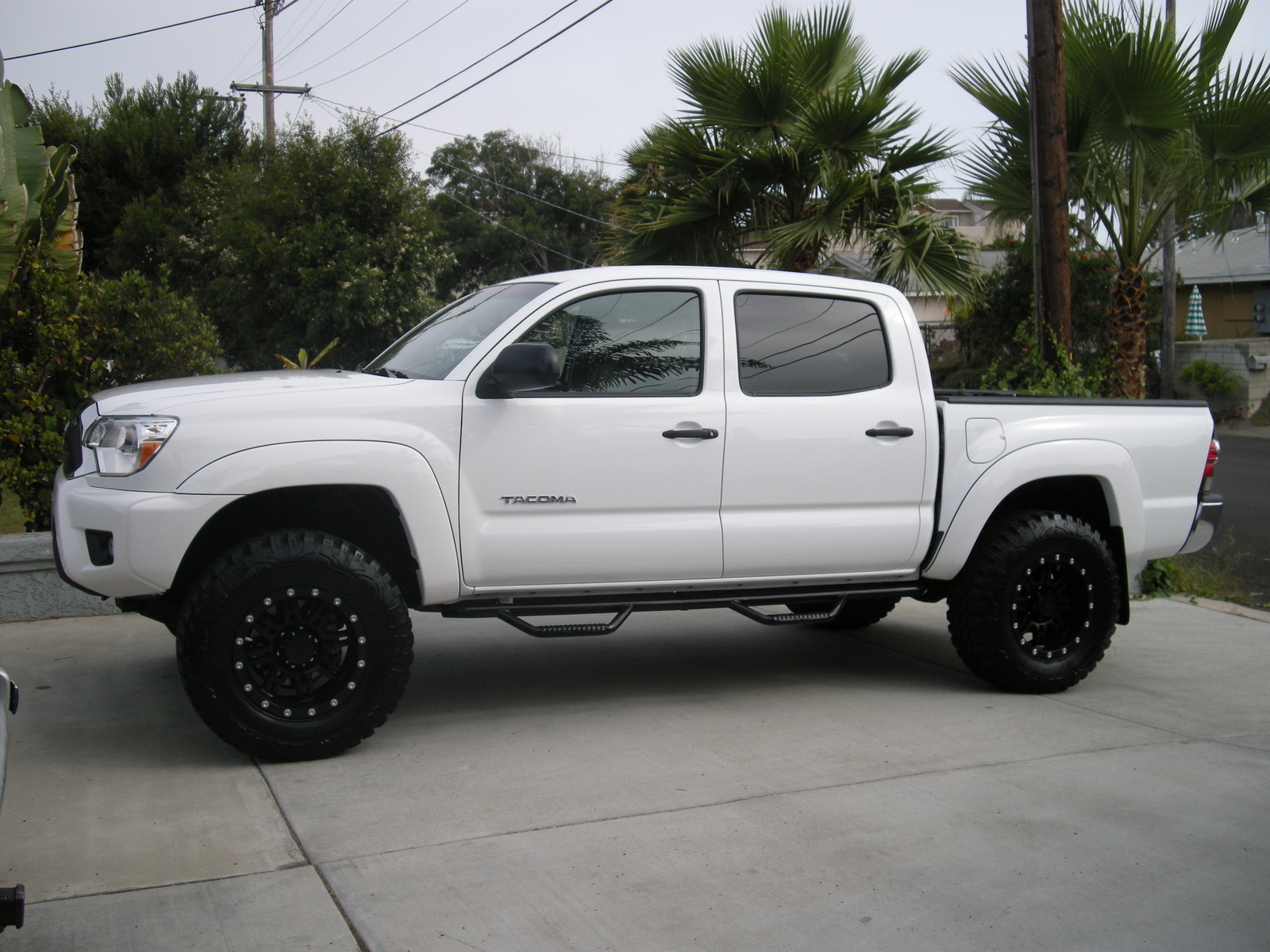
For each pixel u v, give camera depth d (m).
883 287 5.14
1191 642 6.54
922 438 4.97
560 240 49.44
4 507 10.37
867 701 5.17
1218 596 7.95
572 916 2.99
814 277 5.01
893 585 5.15
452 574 4.27
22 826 3.54
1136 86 9.12
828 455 4.80
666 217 11.29
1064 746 4.50
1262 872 3.33
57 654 5.71
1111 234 10.55
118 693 5.04
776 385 4.78
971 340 23.58
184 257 26.02
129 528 3.85
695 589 4.73
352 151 22.97
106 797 3.79
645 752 4.35
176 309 7.41
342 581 4.05
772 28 11.54
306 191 22.59
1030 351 8.34
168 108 28.38
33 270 6.90
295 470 3.99
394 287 22.53
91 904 3.01
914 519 4.98
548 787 3.95
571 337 4.53
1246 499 13.38
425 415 4.22
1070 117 9.48
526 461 4.35
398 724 4.70
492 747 4.39
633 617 7.01
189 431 3.93
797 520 4.77
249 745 4.02
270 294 23.50
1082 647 5.29
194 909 2.99
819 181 10.91
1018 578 5.11
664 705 5.03
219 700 3.94
